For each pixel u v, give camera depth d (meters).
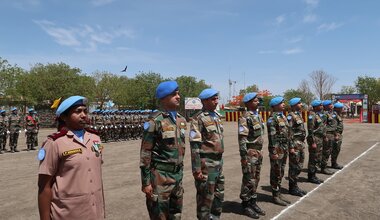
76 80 37.97
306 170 10.33
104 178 9.27
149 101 48.81
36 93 36.06
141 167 4.00
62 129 3.05
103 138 19.53
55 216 2.89
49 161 2.91
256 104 6.16
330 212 6.27
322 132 8.70
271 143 6.69
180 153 4.14
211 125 5.09
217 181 5.27
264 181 8.91
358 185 8.35
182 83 52.34
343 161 11.82
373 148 15.12
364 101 33.97
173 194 4.12
